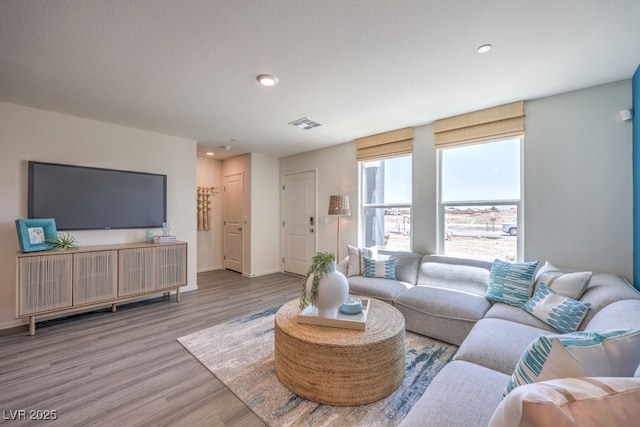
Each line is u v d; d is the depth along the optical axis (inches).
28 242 106.6
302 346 68.7
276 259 222.4
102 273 121.0
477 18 63.7
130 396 69.7
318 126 143.9
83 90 100.7
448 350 91.7
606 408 22.2
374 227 165.5
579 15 62.4
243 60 81.5
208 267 226.1
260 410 64.9
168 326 113.2
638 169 85.3
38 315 105.6
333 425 60.4
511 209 116.9
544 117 107.8
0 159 110.0
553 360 33.2
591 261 98.6
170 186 159.6
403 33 69.2
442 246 135.5
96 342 98.7
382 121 135.8
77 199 127.3
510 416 23.4
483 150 124.3
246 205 209.9
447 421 40.0
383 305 90.0
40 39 70.6
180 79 92.7
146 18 63.1
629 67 85.4
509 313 83.8
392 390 70.2
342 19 64.1
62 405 66.2
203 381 76.2
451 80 94.2
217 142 176.2
